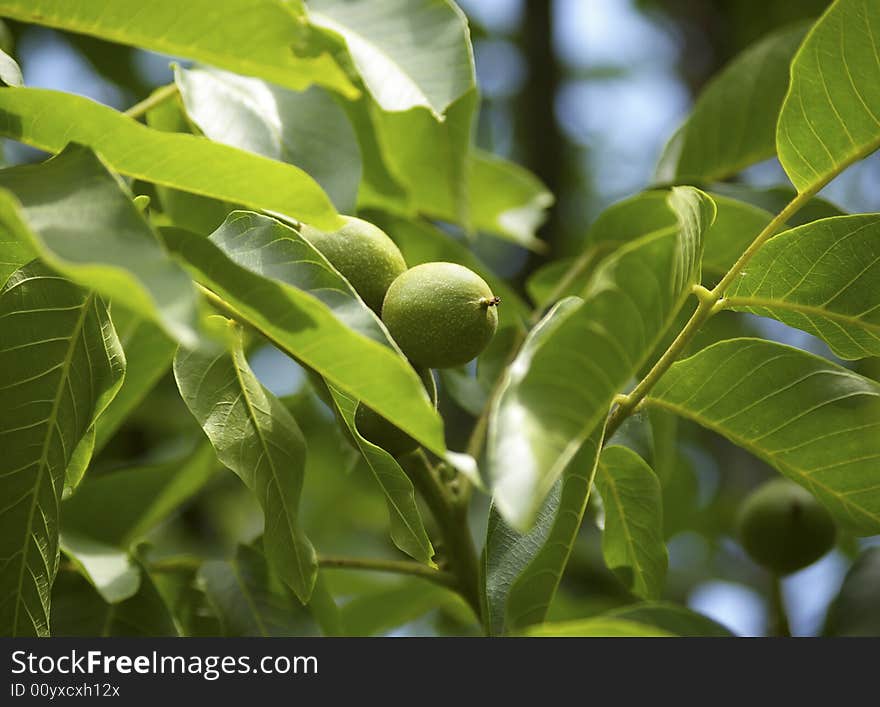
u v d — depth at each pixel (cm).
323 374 120
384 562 137
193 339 113
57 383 125
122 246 115
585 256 147
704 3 207
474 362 152
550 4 209
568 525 124
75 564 137
